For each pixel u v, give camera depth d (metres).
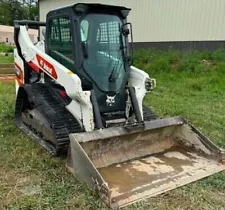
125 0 14.96
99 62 3.91
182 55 11.92
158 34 13.76
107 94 3.94
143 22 14.32
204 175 3.40
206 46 12.06
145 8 14.12
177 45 13.05
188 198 3.00
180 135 4.01
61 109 3.98
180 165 3.58
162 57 12.05
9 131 4.85
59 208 2.80
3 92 7.75
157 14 13.66
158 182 3.20
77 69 3.79
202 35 12.12
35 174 3.46
